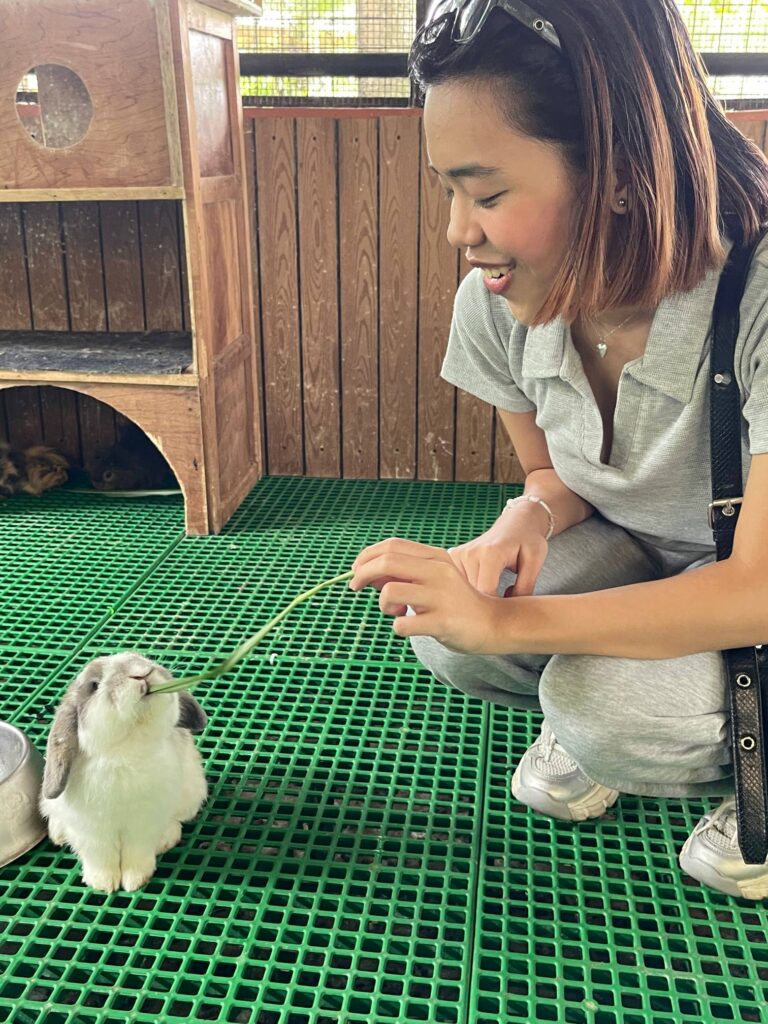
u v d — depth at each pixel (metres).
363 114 3.18
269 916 1.52
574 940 1.48
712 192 1.15
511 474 3.53
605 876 1.61
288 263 3.37
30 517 3.20
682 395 1.30
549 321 1.19
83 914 1.52
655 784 1.48
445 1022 1.34
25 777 1.68
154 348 3.22
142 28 2.62
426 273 3.33
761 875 1.53
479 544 1.48
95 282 3.49
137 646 2.33
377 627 2.43
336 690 2.15
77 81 3.02
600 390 1.45
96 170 2.77
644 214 1.10
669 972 1.42
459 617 1.24
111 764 1.46
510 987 1.40
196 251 2.79
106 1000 1.37
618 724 1.37
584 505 1.70
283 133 3.23
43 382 2.96
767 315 1.19
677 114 1.10
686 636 1.24
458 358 1.72
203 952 1.45
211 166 2.95
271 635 2.38
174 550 2.92
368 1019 1.34
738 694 1.33
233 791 1.82
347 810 1.77
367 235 3.31
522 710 2.09
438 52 1.09
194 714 1.65
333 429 3.54
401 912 1.54
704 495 1.44
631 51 1.05
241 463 3.35
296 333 3.44
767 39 3.23
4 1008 1.35
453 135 1.10
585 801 1.72
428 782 1.85
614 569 1.63
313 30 3.36
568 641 1.26
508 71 1.05
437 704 2.11
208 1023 1.33
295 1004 1.37
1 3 2.64
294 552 2.91
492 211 1.13
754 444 1.20
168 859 1.64
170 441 2.96
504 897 1.56
